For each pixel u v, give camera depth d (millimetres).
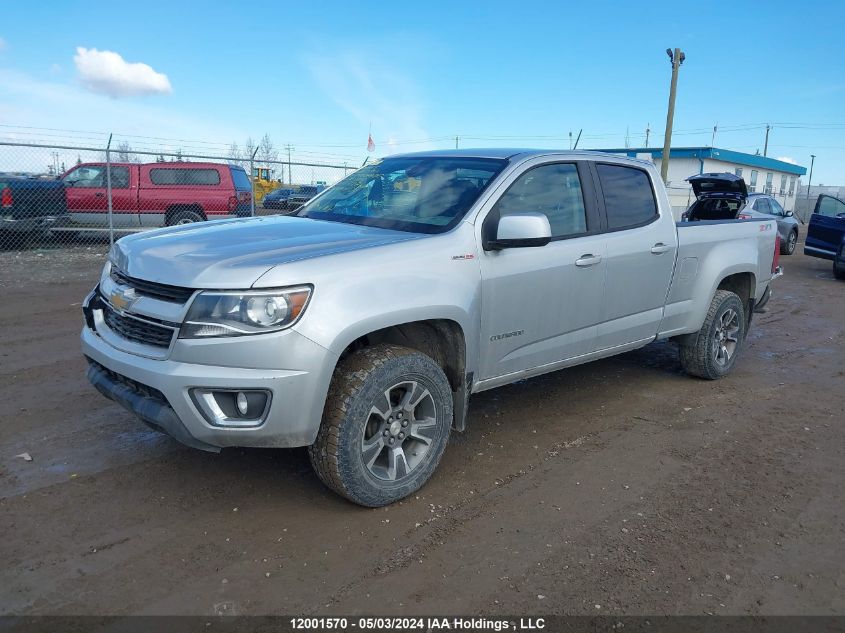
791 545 3340
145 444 4332
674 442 4629
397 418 3588
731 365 6172
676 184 36625
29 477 3846
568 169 4637
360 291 3303
